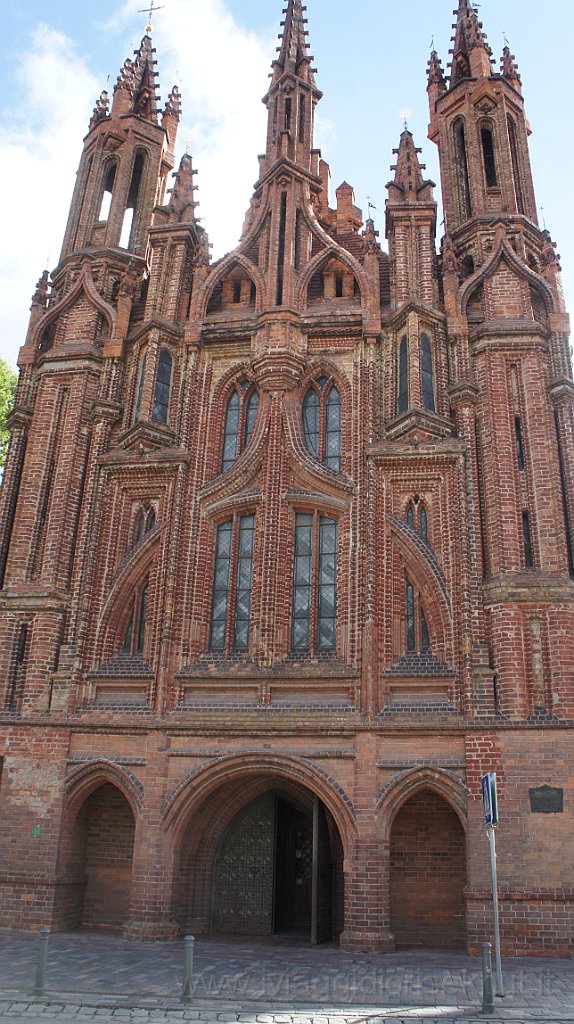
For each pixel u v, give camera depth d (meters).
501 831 20.80
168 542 25.97
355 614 23.97
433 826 22.56
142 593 26.50
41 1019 13.94
